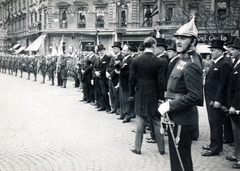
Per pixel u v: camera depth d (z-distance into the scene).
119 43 10.19
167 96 4.42
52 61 20.62
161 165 5.71
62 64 19.16
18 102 12.99
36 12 48.03
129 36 36.94
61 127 8.57
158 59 6.30
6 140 7.23
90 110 11.34
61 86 19.94
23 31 53.41
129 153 6.40
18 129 8.30
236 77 5.87
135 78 6.48
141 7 36.88
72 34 40.62
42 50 40.28
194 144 7.14
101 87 10.95
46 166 5.58
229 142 7.21
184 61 4.27
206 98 6.54
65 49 41.22
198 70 4.12
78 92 16.80
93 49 12.71
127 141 7.27
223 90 6.14
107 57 11.06
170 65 7.25
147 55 6.34
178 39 4.30
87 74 12.77
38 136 7.60
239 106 5.67
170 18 35.06
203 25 29.27
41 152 6.37
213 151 6.28
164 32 34.12
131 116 9.46
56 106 12.09
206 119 10.12
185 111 4.28
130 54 9.66
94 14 39.62
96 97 11.46
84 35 40.00
